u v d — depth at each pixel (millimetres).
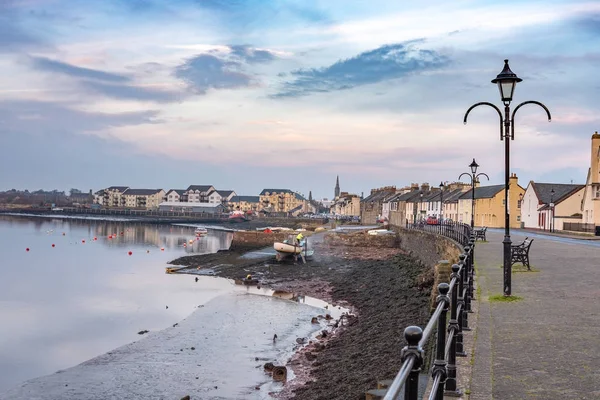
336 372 19281
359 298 36875
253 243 81625
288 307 35375
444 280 21797
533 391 6812
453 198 94062
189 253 77375
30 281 46688
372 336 23156
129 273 53094
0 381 21047
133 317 32500
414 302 28125
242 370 21891
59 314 33281
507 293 13961
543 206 67812
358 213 173750
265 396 18641
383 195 131875
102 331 29047
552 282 16328
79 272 53406
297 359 22844
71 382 20891
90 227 146250
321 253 66750
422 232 54594
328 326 29375
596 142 52500
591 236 47594
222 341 26594
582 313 11664
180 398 19031
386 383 12406
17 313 33438
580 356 8375
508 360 8219
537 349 8820
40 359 23953
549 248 29859
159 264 61125
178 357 23922
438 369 5383
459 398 6562
